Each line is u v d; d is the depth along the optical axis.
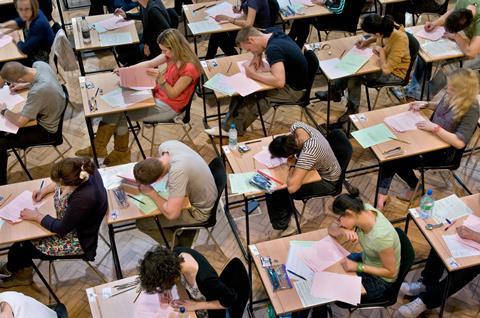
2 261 4.25
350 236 3.46
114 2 6.56
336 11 5.95
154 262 2.85
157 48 5.75
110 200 3.84
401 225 4.64
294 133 4.06
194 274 3.10
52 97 4.56
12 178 5.16
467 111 4.13
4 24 5.72
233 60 5.23
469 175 5.06
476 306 4.00
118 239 4.55
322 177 4.16
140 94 4.80
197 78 4.86
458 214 3.65
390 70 5.04
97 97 4.77
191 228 4.03
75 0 7.91
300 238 3.52
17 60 5.43
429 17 7.20
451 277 3.41
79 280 4.25
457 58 5.27
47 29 5.44
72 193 3.59
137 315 3.04
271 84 4.83
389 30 4.93
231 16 5.93
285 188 3.95
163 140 5.57
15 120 4.52
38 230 3.62
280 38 4.93
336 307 3.98
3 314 2.93
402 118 4.46
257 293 4.12
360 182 5.07
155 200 3.75
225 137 5.48
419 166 4.43
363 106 5.87
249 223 4.69
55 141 4.83
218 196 3.99
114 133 5.08
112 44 5.47
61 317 3.35
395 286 3.43
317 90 6.13
